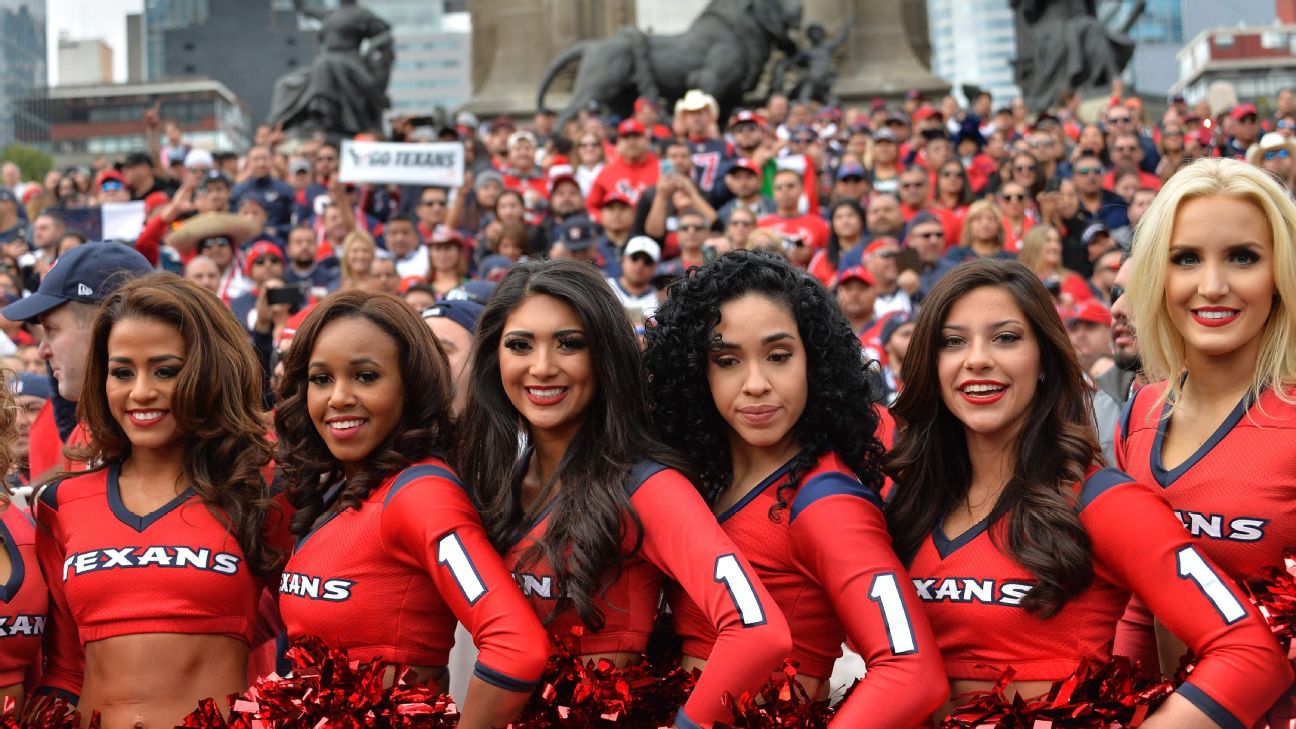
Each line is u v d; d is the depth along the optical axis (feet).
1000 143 42.32
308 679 9.04
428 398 9.86
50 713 9.77
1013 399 8.88
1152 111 75.56
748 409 9.00
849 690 9.00
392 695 8.95
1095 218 31.40
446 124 43.24
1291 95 49.73
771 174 34.73
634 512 9.05
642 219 29.71
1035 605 8.50
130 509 10.09
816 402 9.20
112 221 31.30
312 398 9.71
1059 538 8.52
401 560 9.32
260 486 10.15
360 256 26.91
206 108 261.03
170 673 9.71
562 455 9.56
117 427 10.34
